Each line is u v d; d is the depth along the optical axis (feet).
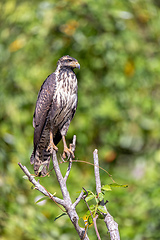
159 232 32.42
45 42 37.96
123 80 38.47
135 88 39.09
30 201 32.91
